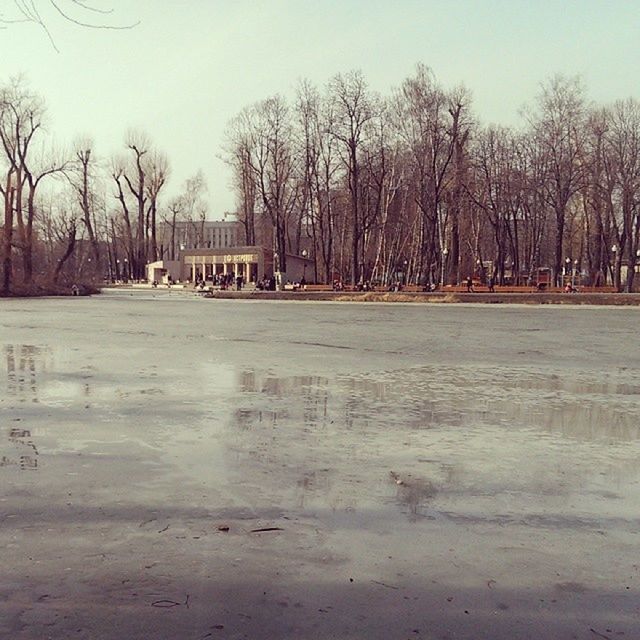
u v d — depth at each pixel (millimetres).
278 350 15297
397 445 6668
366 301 42375
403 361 13430
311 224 60250
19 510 4711
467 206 52938
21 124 50312
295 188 56938
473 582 3656
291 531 4359
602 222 55000
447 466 5938
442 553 4035
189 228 102875
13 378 10789
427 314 30422
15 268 54000
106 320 25453
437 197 47156
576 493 5215
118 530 4348
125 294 56156
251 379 10906
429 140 47781
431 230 47906
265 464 5934
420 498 5051
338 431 7270
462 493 5180
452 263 52656
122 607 3344
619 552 4086
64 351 14789
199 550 4039
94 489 5188
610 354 14828
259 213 70938
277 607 3357
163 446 6547
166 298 48500
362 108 49188
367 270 56719
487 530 4418
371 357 14062
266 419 7848
